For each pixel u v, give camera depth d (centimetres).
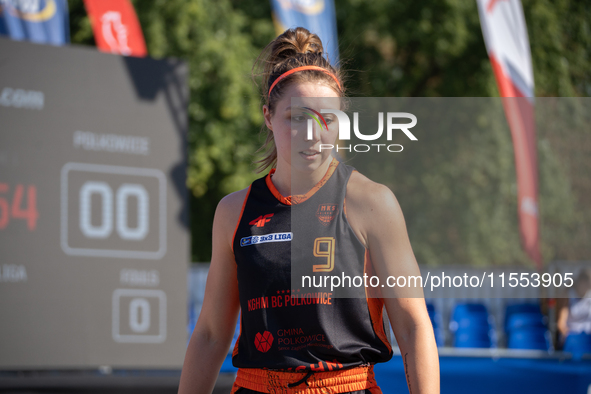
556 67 4866
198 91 3997
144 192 1791
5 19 1756
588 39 5103
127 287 1755
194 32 4025
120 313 1741
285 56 602
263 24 4359
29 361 1625
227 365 1894
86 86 1728
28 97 1653
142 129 1794
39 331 1641
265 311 545
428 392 525
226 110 3956
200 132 3984
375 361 554
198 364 616
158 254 1798
